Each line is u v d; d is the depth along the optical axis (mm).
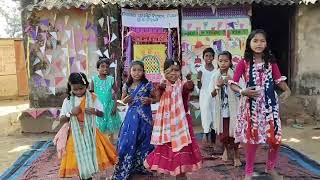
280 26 12422
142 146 5379
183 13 9523
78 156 4855
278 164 6137
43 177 5805
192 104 9438
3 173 6102
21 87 15742
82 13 9289
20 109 13219
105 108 6898
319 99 9820
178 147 4680
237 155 6047
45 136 8906
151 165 4863
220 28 9594
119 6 9305
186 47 9586
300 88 10023
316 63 9969
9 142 8438
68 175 4863
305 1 9305
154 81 9539
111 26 9320
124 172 5215
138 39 9438
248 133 4703
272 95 4715
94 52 9422
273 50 12695
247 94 4598
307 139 8008
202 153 6852
